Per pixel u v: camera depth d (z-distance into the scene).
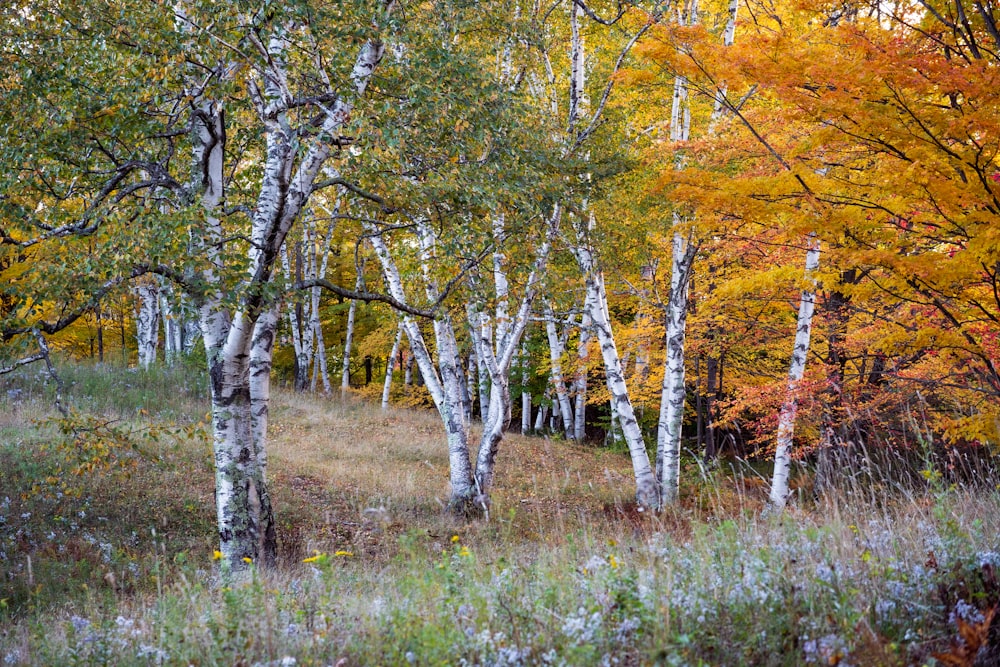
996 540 4.13
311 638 3.87
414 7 8.38
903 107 5.97
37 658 4.65
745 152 9.67
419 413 23.14
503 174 9.15
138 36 7.23
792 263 11.91
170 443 14.05
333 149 8.60
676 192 7.25
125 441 8.69
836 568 3.75
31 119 8.00
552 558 5.12
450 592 4.12
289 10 7.10
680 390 13.95
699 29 6.57
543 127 10.98
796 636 3.17
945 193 5.94
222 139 8.66
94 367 20.02
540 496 14.51
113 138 8.59
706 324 16.53
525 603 3.92
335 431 18.42
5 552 8.78
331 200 12.22
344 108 7.85
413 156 8.41
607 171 12.11
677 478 13.59
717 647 3.12
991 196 5.89
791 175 6.80
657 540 5.05
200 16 7.22
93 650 4.31
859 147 7.09
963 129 5.71
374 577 6.38
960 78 5.50
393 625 3.76
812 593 3.42
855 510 5.15
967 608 3.18
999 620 3.12
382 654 3.58
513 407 33.88
